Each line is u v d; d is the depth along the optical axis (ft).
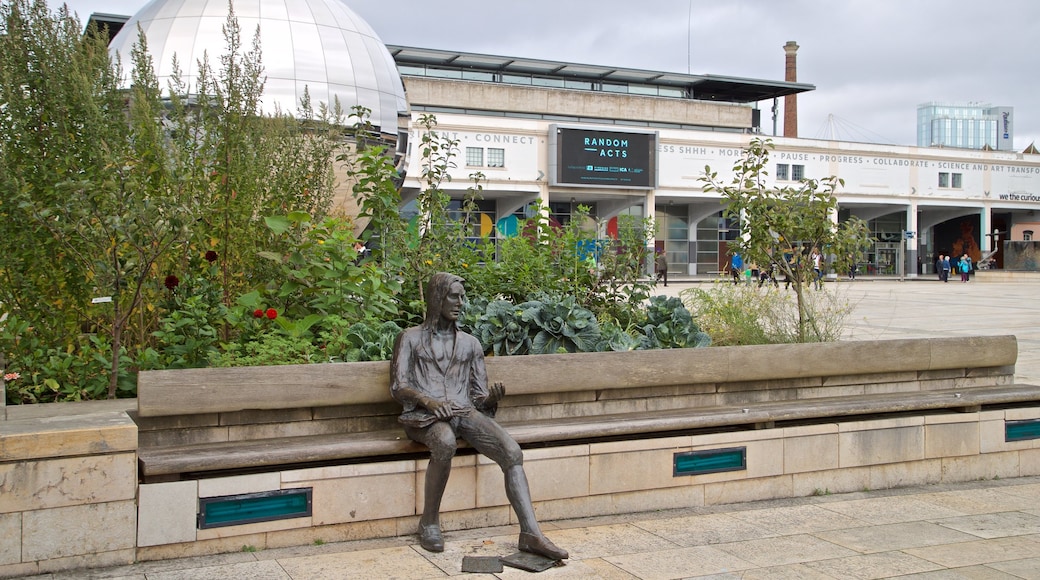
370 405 19.35
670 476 21.09
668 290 116.78
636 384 21.80
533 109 185.78
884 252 219.82
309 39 41.78
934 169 201.36
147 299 22.27
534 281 31.42
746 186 32.94
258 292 23.62
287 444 17.71
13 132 20.95
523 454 19.25
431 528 17.66
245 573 15.92
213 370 17.47
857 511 21.31
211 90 28.45
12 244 20.44
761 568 17.03
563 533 19.06
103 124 21.68
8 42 21.44
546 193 162.40
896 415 24.17
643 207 170.30
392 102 44.14
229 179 24.57
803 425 22.82
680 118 200.13
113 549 16.05
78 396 20.20
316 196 27.99
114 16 122.42
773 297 32.37
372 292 24.56
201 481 16.71
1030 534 19.60
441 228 31.09
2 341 20.25
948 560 17.69
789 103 228.22
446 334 18.48
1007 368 27.61
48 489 15.48
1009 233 225.15
